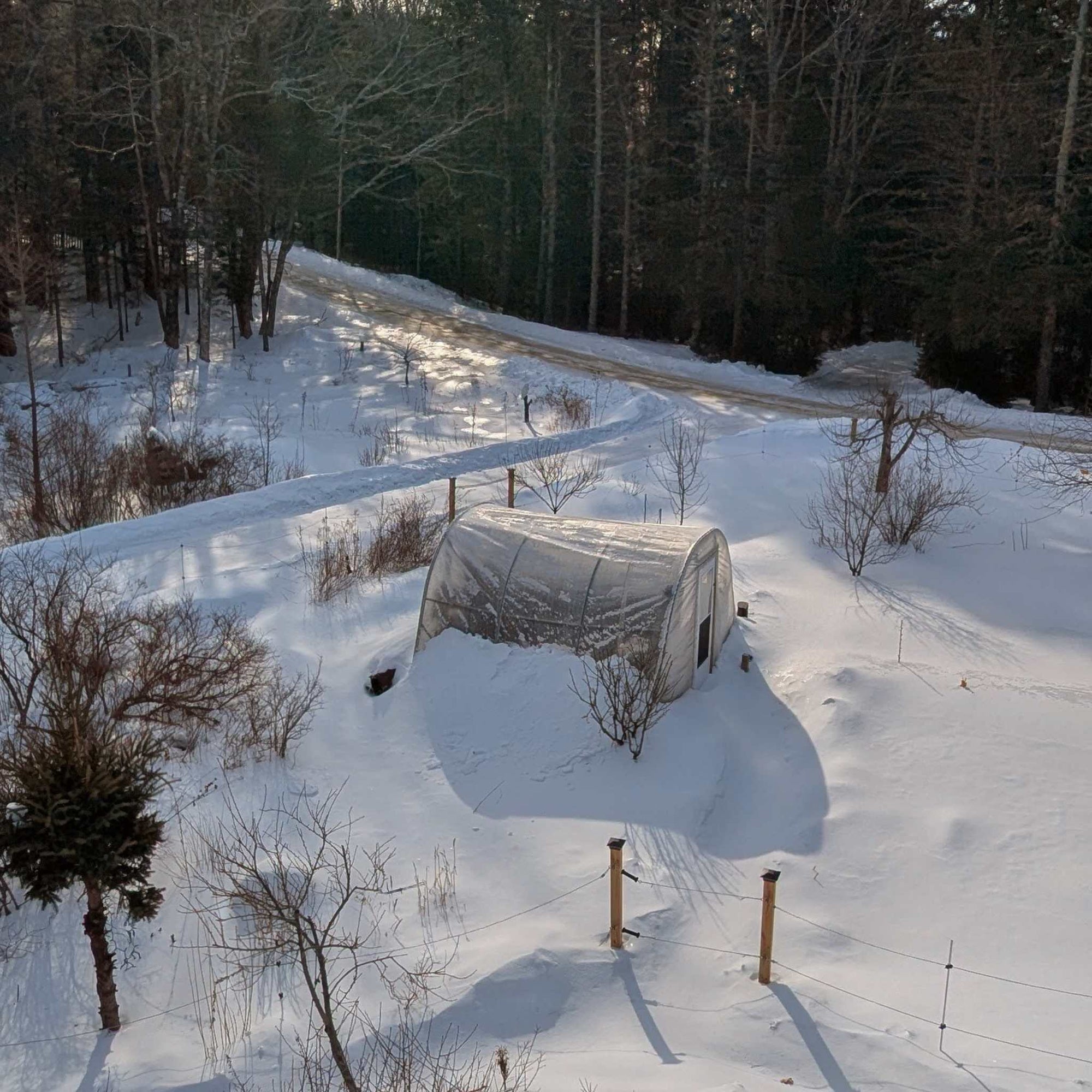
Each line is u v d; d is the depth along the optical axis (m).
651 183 42.66
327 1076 6.64
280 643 13.51
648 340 44.03
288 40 36.28
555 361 35.00
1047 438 25.67
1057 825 9.54
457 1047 6.88
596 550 12.16
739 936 8.16
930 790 10.12
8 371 35.38
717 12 38.72
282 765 10.80
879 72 42.00
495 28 45.62
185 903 8.70
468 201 47.34
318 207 49.16
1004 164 33.28
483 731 11.23
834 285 38.72
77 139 35.84
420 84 41.50
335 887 8.80
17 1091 6.84
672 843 9.33
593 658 11.60
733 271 38.06
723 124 40.53
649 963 7.74
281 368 34.16
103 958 7.27
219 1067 6.84
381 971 7.75
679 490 19.70
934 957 7.98
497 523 12.96
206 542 17.41
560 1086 6.20
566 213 46.00
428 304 43.84
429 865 9.21
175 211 33.88
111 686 11.43
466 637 12.41
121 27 33.09
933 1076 6.35
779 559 16.20
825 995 7.28
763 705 11.80
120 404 30.14
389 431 26.55
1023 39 35.34
